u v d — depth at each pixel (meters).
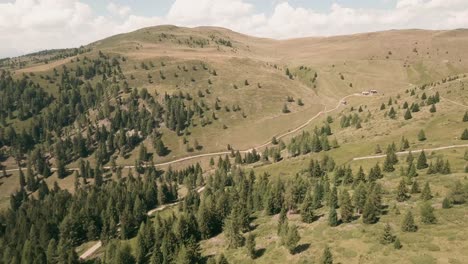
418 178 89.31
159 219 98.44
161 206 145.62
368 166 115.19
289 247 63.19
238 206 87.19
